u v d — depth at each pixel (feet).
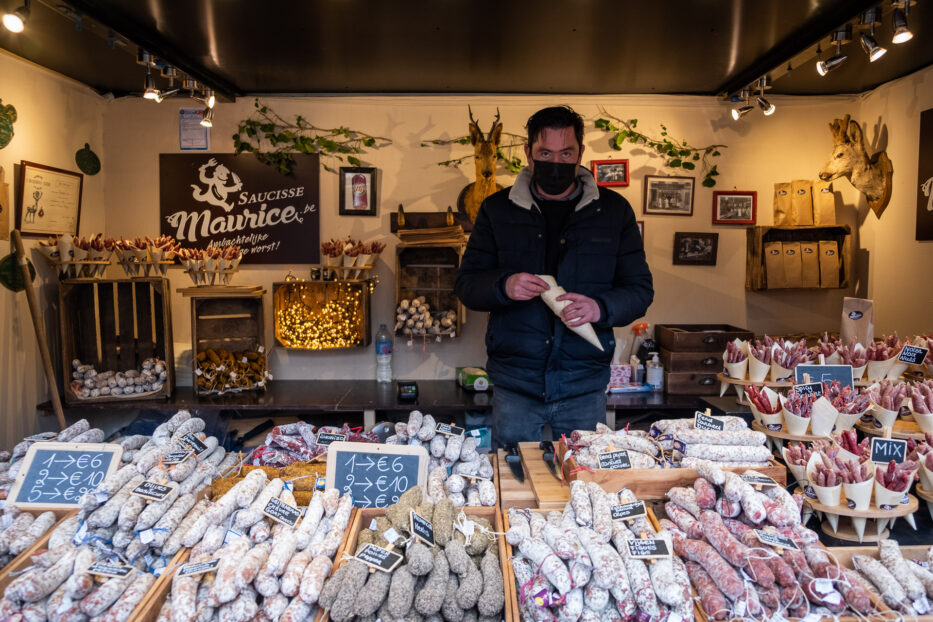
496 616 5.05
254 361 13.82
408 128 14.42
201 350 13.91
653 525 5.74
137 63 12.24
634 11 9.58
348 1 9.19
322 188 14.51
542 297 8.25
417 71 12.72
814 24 10.07
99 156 14.26
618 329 14.76
